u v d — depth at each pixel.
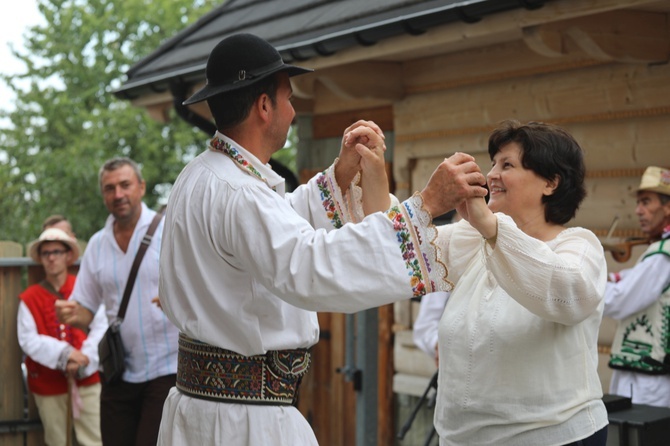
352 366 5.59
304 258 2.48
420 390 5.79
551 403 2.67
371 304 2.49
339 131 6.57
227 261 2.62
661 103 4.37
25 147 15.71
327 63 5.05
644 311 4.23
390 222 2.48
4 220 14.71
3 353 5.91
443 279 2.49
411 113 5.77
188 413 2.71
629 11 4.16
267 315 2.66
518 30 4.66
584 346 2.73
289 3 6.04
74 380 5.77
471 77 5.34
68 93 16.41
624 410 3.80
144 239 4.77
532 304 2.55
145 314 4.68
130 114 15.32
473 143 5.35
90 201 14.63
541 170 2.77
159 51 6.89
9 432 5.91
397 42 4.60
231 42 2.70
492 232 2.53
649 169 4.30
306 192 2.93
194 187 2.67
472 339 2.76
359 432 5.54
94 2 17.22
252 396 2.67
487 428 2.74
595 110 4.67
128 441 4.75
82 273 4.99
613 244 4.37
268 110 2.71
